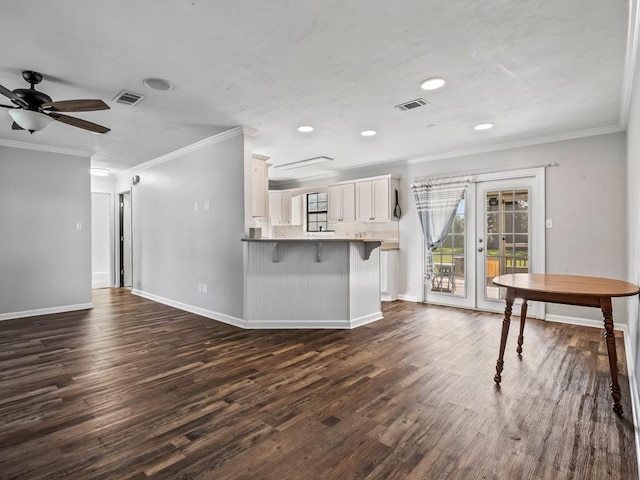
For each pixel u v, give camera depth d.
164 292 5.51
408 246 5.76
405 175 5.80
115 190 7.15
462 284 5.18
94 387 2.50
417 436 1.89
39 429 1.96
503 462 1.68
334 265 4.10
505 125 3.93
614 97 3.12
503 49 2.32
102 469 1.63
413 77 2.74
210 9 1.89
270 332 3.90
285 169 6.56
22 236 4.65
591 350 3.27
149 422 2.04
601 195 4.00
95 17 1.95
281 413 2.14
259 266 4.10
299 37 2.18
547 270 4.34
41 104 2.62
